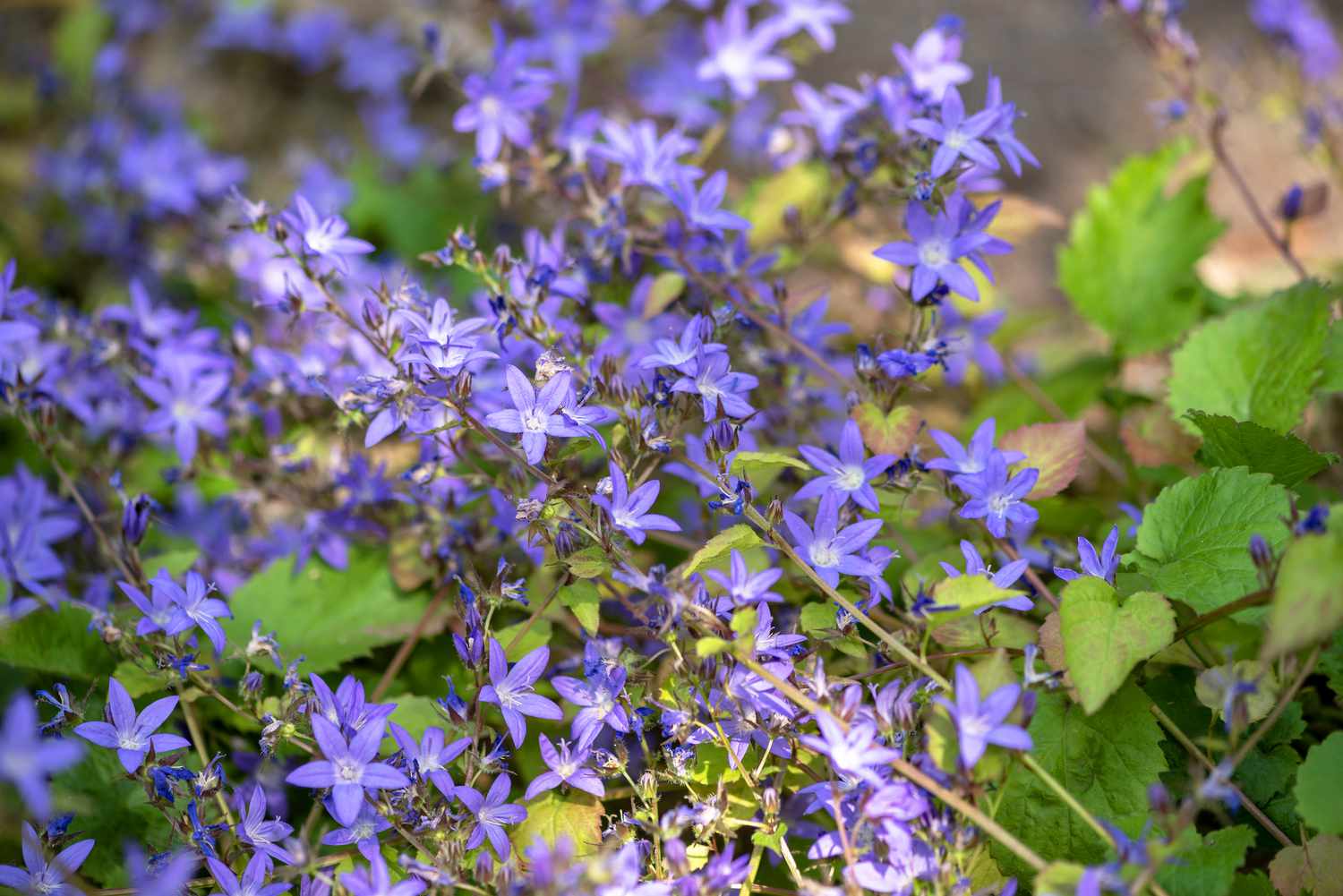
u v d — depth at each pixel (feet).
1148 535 2.70
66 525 2.96
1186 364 2.97
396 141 4.13
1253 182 4.32
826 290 3.11
